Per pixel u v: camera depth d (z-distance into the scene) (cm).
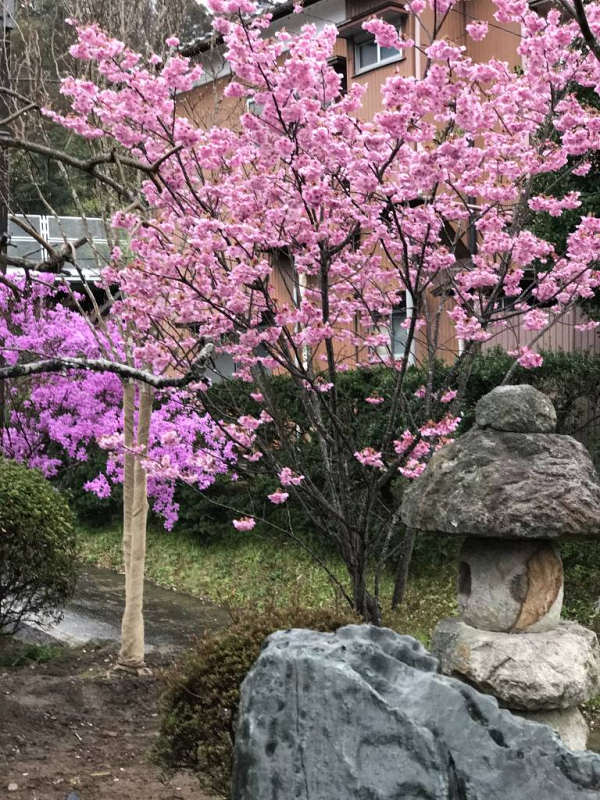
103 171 714
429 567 942
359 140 520
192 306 562
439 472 385
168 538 1284
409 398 881
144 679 704
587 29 420
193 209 587
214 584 1113
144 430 745
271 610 420
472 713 237
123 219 551
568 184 847
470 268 688
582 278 607
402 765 229
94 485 996
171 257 543
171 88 576
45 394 1002
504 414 381
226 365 1288
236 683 380
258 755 243
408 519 391
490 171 581
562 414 945
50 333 955
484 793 222
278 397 955
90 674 726
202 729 383
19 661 750
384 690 246
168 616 1005
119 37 727
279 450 700
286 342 638
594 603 820
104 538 1372
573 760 226
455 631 381
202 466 664
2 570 692
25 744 550
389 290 707
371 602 573
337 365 702
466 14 1314
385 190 506
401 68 1388
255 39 517
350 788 230
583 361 941
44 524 707
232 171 616
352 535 570
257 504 1136
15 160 779
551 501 357
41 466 1083
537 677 354
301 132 523
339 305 625
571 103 588
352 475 671
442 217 581
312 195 506
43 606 770
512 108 607
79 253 1170
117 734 585
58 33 836
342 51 1506
